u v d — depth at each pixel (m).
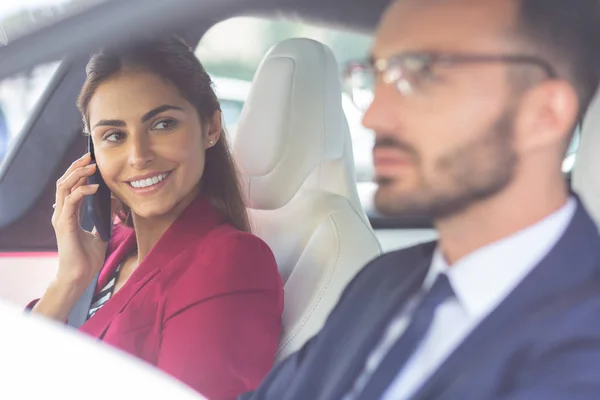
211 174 1.73
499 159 0.88
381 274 1.16
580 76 0.87
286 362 1.21
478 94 0.88
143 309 1.58
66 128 2.01
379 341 1.07
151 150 1.63
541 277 0.89
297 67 1.75
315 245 1.68
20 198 2.04
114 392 0.89
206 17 1.01
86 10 0.91
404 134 0.91
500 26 0.87
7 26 0.92
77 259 1.79
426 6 0.91
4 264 2.01
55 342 0.93
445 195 0.90
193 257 1.61
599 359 0.81
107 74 1.62
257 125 1.79
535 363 0.84
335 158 1.77
